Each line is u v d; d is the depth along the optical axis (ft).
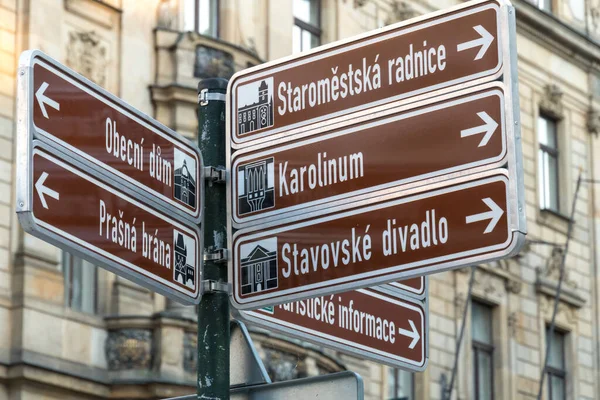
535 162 120.16
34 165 19.95
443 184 21.09
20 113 20.02
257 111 23.79
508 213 20.35
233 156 23.82
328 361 89.71
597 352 124.16
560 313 120.67
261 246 23.07
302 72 23.38
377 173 21.95
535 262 118.52
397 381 103.50
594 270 125.49
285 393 22.53
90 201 20.89
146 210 22.07
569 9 128.36
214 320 22.90
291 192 22.95
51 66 20.59
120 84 84.99
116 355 80.38
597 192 127.13
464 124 21.06
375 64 22.39
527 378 115.44
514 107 20.62
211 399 22.41
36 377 75.77
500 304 114.01
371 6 107.34
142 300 82.79
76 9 83.35
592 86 128.88
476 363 111.75
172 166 22.89
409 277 21.30
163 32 87.61
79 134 20.94
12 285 77.10
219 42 88.74
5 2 80.07
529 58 121.80
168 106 86.48
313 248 22.47
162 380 79.87
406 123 21.77
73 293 80.89
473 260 20.54
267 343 84.12
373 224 21.80
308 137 22.99
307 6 102.47
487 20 21.16
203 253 23.27
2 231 77.30
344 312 25.27
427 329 26.94
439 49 21.62
